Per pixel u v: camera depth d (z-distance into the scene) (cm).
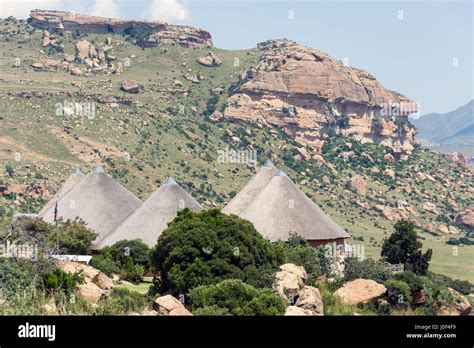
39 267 9781
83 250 13912
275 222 14038
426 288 12269
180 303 9150
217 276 10344
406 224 16112
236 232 10775
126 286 11719
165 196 14838
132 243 13175
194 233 10619
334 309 10444
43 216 15738
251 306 8956
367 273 12206
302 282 10588
